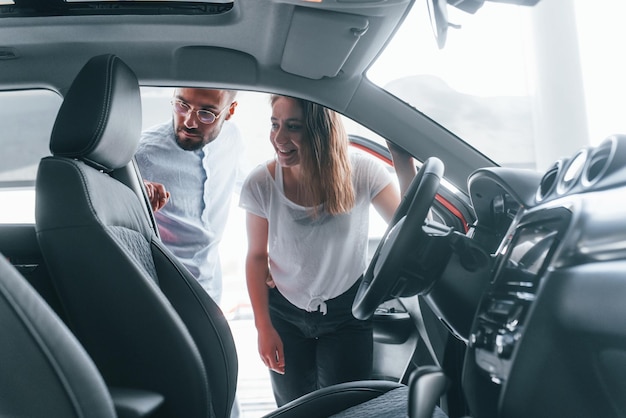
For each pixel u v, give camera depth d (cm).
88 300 137
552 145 442
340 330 202
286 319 206
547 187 106
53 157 137
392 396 123
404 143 186
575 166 96
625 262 73
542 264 86
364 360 202
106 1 162
